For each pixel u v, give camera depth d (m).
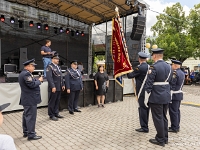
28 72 3.64
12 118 5.28
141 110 4.24
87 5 10.15
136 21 7.83
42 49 7.69
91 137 3.92
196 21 18.84
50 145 3.49
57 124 4.78
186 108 7.01
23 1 10.03
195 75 18.62
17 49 12.56
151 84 3.49
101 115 5.73
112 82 7.90
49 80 5.00
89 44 13.77
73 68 5.97
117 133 4.17
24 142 3.61
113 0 9.09
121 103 7.71
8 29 12.16
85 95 6.98
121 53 4.66
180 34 19.88
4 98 5.71
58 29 14.19
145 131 4.23
